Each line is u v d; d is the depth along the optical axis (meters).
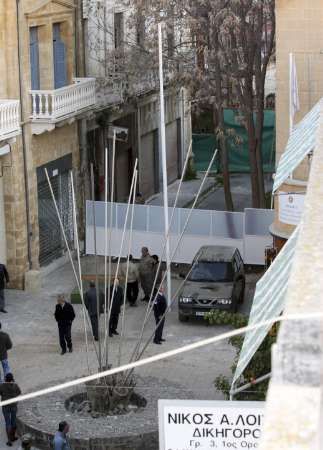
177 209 47.38
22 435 28.83
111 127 54.97
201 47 48.16
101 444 27.69
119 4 54.97
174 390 31.09
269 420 7.09
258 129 50.91
